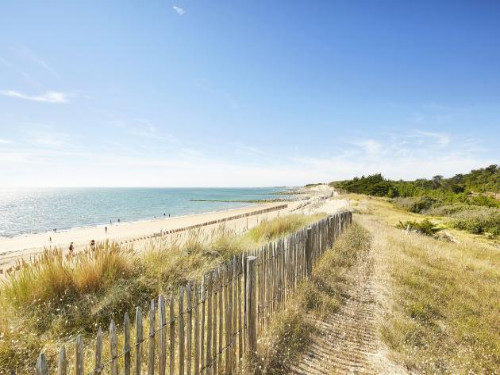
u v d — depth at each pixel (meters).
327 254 8.27
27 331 3.48
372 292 6.25
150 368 2.39
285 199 95.00
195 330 2.85
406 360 3.87
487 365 4.03
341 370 3.58
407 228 17.47
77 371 1.90
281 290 4.90
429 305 5.73
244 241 8.48
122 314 4.28
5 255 13.73
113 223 35.16
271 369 3.37
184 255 6.33
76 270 4.72
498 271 9.29
